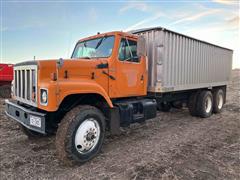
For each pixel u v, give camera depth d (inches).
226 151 167.8
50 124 150.9
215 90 346.6
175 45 239.3
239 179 124.9
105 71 168.7
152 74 220.7
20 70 160.2
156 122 266.1
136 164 141.5
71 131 133.4
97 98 166.7
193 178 124.7
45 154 155.3
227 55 379.9
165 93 253.3
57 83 129.6
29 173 127.9
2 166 135.6
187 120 281.4
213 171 133.7
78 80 147.9
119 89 180.9
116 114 171.2
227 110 366.6
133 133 214.2
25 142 179.9
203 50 303.9
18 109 152.9
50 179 121.8
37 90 136.0
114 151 164.1
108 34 181.6
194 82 285.0
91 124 146.3
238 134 216.4
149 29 217.9
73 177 124.3
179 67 249.6
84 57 189.8
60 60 137.3
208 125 253.8
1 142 179.0
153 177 125.0
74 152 135.3
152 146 176.1
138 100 206.4
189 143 185.2
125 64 185.0
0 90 417.1
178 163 143.9
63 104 151.4
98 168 135.8
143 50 178.2
